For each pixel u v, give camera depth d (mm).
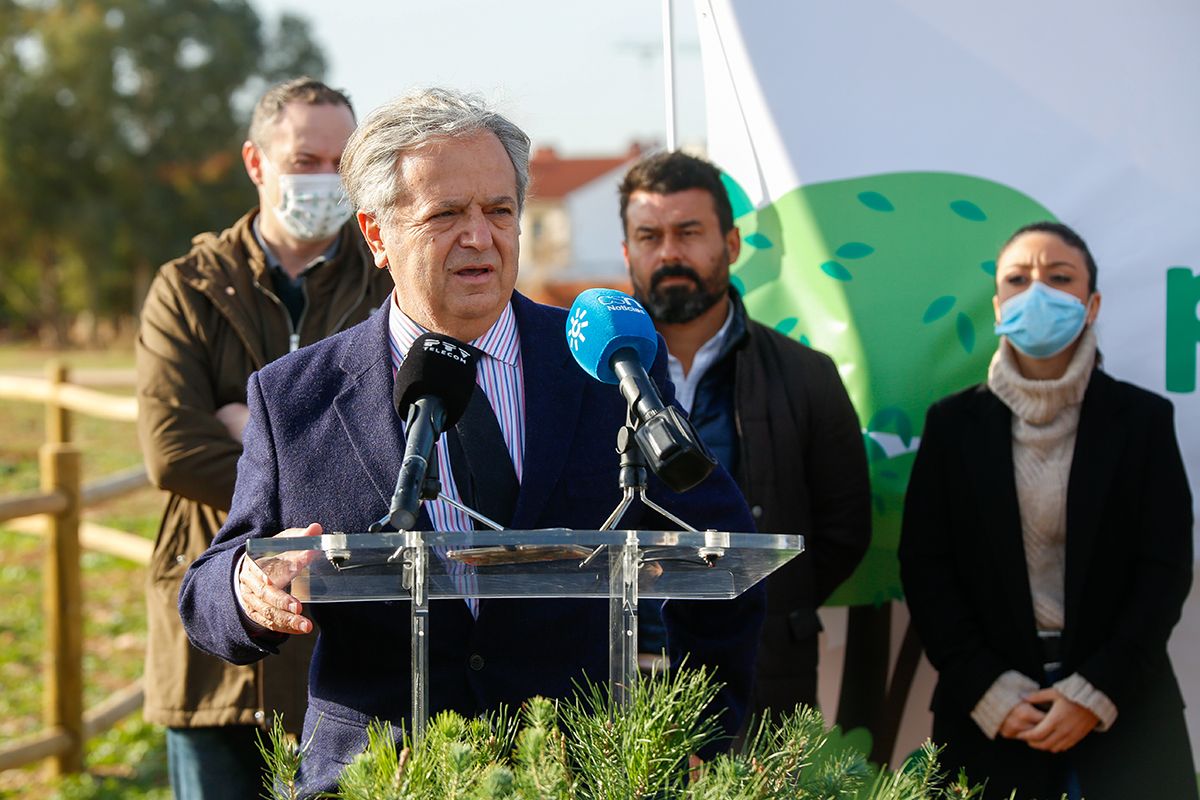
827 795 1995
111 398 7426
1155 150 4453
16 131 54000
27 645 9172
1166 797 3873
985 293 4590
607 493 2818
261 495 2832
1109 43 4488
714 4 4773
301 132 4238
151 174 56094
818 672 4625
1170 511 3949
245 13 57562
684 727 1949
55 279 60031
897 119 4637
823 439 4391
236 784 4102
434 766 1926
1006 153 4559
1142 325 4449
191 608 2787
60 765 6801
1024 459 4070
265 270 4289
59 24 54469
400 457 2775
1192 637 4359
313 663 2857
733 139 4785
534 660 2752
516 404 2883
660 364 2867
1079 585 3932
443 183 2703
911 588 4172
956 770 4000
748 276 4812
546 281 50188
